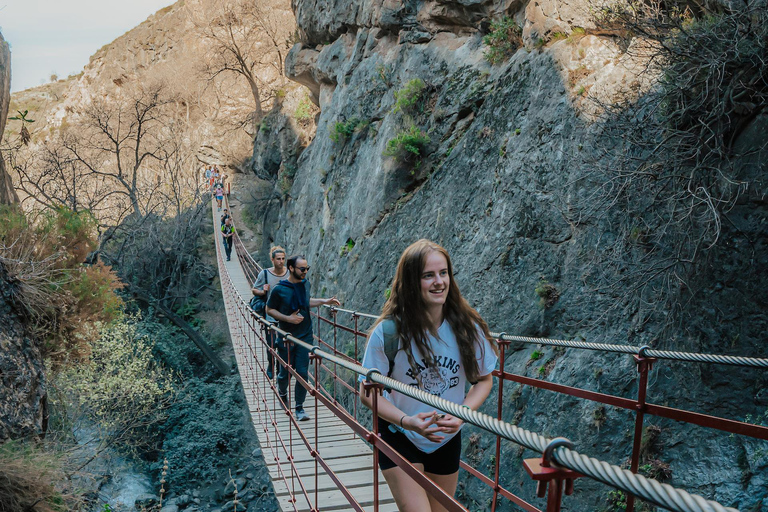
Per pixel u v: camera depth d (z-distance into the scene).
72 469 7.15
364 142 17.30
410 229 13.06
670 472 5.72
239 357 10.69
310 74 24.58
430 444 2.48
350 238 16.39
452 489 2.60
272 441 6.66
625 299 6.72
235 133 40.56
